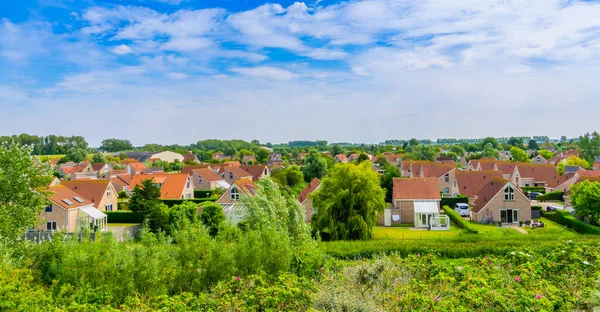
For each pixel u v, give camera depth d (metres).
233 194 51.31
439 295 13.08
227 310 12.17
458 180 68.00
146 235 16.16
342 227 37.69
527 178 83.06
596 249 17.25
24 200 22.52
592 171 73.00
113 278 14.07
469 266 15.77
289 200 31.66
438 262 18.42
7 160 22.02
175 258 15.75
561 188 73.88
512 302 11.51
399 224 51.00
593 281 12.95
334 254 26.42
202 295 13.09
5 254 15.35
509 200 48.56
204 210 39.44
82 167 110.88
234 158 174.62
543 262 14.79
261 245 16.30
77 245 15.42
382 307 11.89
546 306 11.10
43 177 23.48
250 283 13.80
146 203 43.44
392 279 14.12
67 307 12.05
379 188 39.78
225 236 17.20
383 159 131.38
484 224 48.66
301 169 100.44
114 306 13.38
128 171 115.25
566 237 27.97
